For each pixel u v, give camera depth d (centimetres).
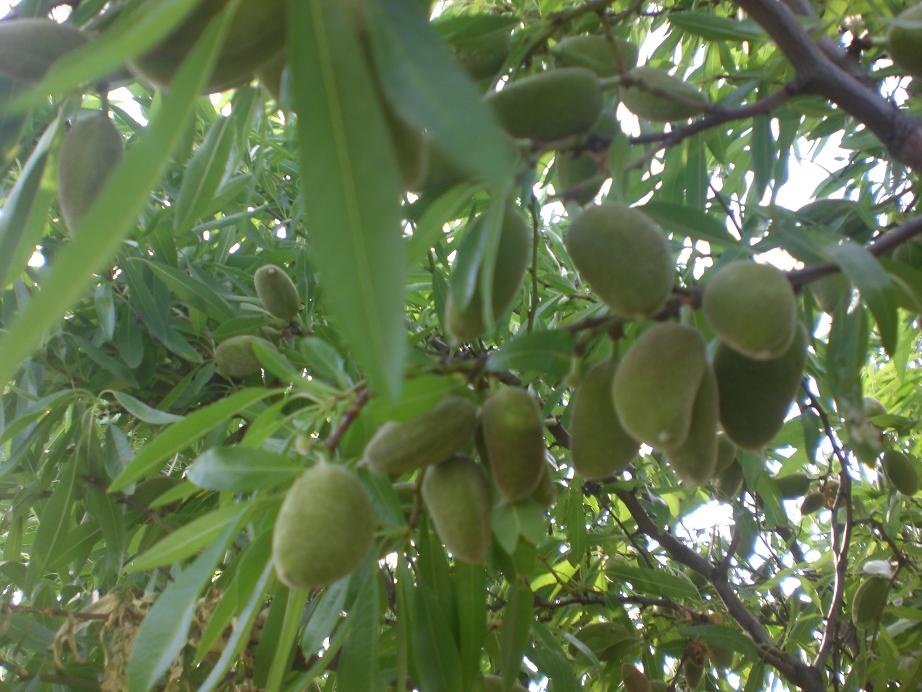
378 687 34
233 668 48
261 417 30
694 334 26
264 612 46
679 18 41
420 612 36
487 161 16
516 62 36
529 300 62
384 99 20
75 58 16
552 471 60
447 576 37
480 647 36
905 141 31
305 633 36
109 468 53
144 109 65
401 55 17
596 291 27
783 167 52
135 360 59
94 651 53
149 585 52
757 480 58
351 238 16
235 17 21
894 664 55
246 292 66
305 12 17
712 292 27
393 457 28
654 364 26
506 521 28
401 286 16
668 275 27
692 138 50
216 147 36
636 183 53
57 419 56
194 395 61
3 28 25
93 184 28
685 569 75
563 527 68
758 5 31
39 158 29
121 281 62
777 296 26
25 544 64
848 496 52
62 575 57
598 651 59
